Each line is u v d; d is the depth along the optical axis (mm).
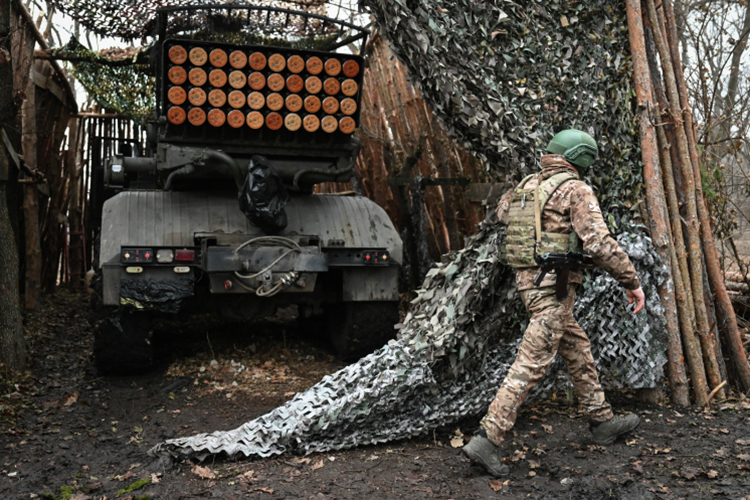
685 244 3986
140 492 2783
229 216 5000
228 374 4988
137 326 4750
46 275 9375
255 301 5207
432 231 7508
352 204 5441
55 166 9422
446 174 7016
